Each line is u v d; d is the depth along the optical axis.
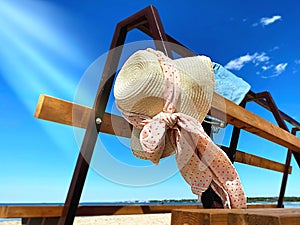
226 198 1.43
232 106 2.27
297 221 0.70
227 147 2.98
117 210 2.01
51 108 1.54
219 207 1.51
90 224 4.80
